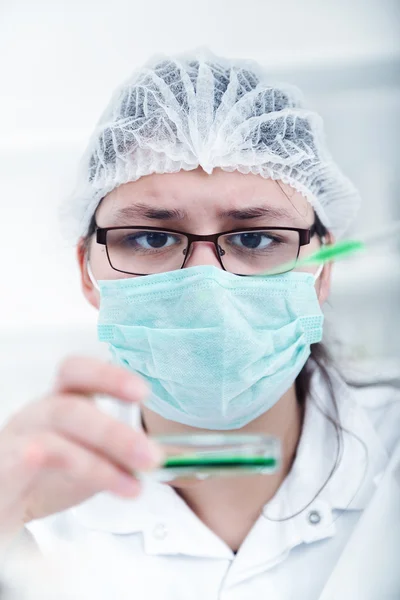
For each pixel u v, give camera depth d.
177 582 0.99
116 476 0.61
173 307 0.98
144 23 1.93
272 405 1.02
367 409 1.24
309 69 1.89
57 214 1.21
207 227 1.01
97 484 0.61
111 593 0.98
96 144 1.06
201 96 1.01
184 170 0.98
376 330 1.79
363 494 1.05
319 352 1.21
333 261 1.15
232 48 1.91
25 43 1.94
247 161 0.97
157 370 0.95
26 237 2.01
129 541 1.04
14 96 1.95
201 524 1.03
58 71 1.94
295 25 1.90
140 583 0.99
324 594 0.94
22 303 2.04
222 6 1.91
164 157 0.98
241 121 1.00
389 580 0.95
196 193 0.98
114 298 1.03
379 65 1.88
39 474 0.68
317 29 1.89
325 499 1.04
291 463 1.11
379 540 0.99
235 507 1.05
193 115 0.99
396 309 1.79
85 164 1.08
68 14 1.93
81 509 1.07
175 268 1.03
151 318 1.00
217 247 1.00
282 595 0.97
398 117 1.87
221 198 0.98
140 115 1.02
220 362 0.93
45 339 2.04
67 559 1.02
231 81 1.05
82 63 1.94
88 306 2.05
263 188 1.00
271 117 1.03
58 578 0.99
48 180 1.97
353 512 1.04
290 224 1.05
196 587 0.98
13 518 0.70
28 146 1.96
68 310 2.05
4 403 1.97
